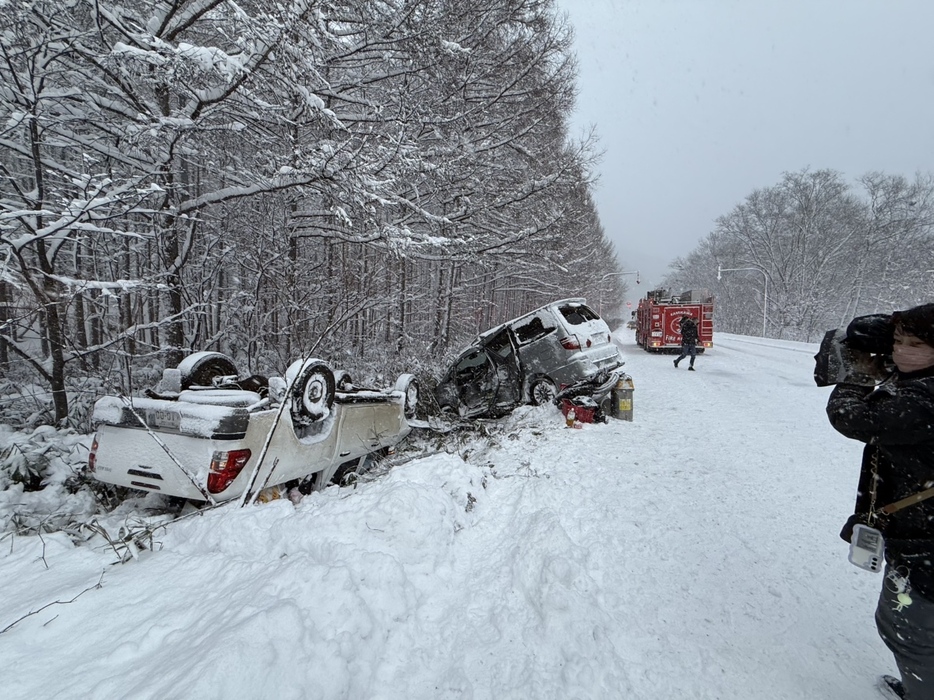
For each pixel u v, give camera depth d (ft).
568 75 45.42
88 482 13.52
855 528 6.26
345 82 31.45
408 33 27.20
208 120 22.68
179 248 28.50
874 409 5.87
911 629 5.71
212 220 31.24
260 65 19.56
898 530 5.95
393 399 19.53
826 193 146.72
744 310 179.93
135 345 32.58
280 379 13.23
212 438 11.12
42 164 18.92
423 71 30.60
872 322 6.30
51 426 16.98
